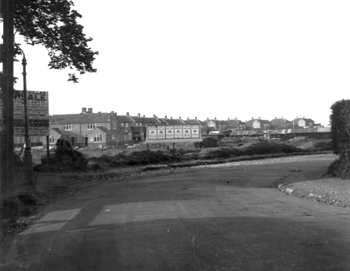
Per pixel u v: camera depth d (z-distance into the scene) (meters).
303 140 71.81
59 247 7.70
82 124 89.00
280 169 25.94
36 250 7.60
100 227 9.27
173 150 44.84
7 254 7.44
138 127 103.12
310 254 6.67
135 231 8.68
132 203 12.82
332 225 8.88
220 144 65.25
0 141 16.88
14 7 18.55
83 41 21.47
